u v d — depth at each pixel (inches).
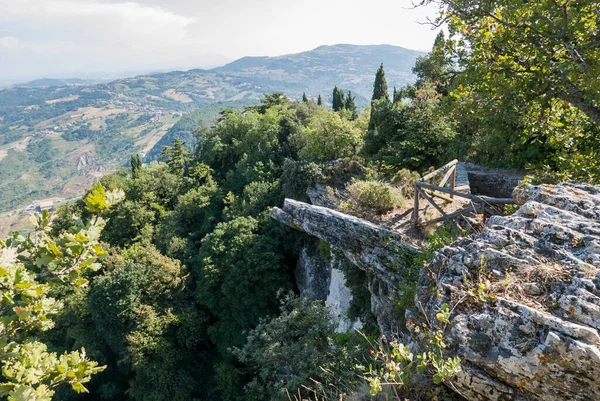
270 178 1731.1
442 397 164.6
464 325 150.8
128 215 1993.1
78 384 170.7
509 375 134.4
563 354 124.2
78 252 170.4
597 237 168.2
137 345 1171.3
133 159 2564.0
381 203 525.3
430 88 997.2
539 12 390.6
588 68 339.3
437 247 358.3
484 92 451.2
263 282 1184.2
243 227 1290.6
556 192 230.4
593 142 432.8
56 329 1466.5
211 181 2096.5
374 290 576.1
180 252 1603.1
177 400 1141.1
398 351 159.6
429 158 844.0
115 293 1249.4
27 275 167.8
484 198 371.9
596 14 355.9
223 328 1235.2
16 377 158.9
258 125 2456.9
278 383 559.2
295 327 601.3
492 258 172.6
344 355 460.1
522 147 621.6
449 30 451.2
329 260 887.7
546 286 153.8
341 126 1342.3
